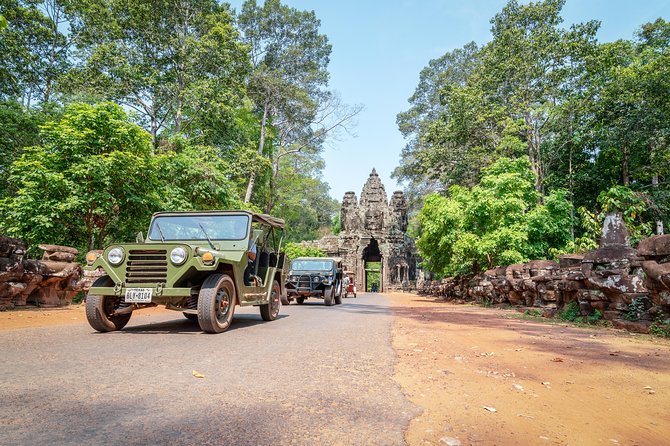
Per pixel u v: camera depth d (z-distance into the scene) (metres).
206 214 7.63
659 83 23.55
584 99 25.98
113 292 5.71
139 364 3.71
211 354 4.26
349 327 7.30
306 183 39.97
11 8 22.05
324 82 38.16
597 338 6.33
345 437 2.11
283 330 6.55
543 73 26.20
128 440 1.97
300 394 2.86
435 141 31.64
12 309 9.50
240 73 27.05
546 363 4.29
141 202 14.07
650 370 3.99
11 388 2.85
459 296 22.03
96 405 2.50
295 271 16.36
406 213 51.12
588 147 28.31
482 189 18.94
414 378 3.49
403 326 7.80
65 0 24.86
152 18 24.92
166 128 27.33
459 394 3.04
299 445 1.99
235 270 6.52
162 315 9.35
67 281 11.06
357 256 47.94
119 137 13.52
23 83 23.66
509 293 14.28
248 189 28.94
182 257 5.73
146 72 25.05
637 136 24.34
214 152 20.70
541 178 26.44
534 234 18.31
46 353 4.18
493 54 27.88
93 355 4.09
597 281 8.27
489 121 28.69
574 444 2.16
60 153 13.14
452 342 5.74
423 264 26.83
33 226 13.03
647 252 6.93
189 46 25.08
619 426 2.45
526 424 2.45
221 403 2.60
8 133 17.98
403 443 2.07
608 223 9.09
